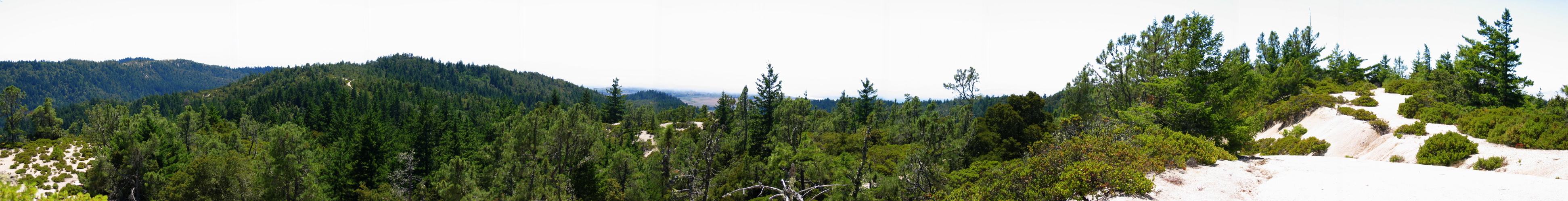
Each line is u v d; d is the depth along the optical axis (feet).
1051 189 38.40
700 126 274.98
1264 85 149.48
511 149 113.91
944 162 104.99
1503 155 63.57
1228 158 59.82
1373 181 40.24
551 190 99.04
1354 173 45.68
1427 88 140.87
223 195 105.60
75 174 138.62
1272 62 212.02
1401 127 84.43
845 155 123.65
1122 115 94.53
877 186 84.53
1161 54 108.68
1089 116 107.96
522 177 110.11
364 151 144.05
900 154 116.57
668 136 122.83
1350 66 215.92
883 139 152.15
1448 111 94.38
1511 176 43.04
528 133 112.88
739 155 156.87
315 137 244.83
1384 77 211.20
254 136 170.71
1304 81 189.88
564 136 111.45
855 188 86.02
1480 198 33.19
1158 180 42.27
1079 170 37.27
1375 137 88.12
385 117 392.68
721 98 249.96
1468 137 78.38
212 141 147.95
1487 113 87.92
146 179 114.62
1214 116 87.40
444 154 169.48
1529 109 98.53
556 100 388.37
